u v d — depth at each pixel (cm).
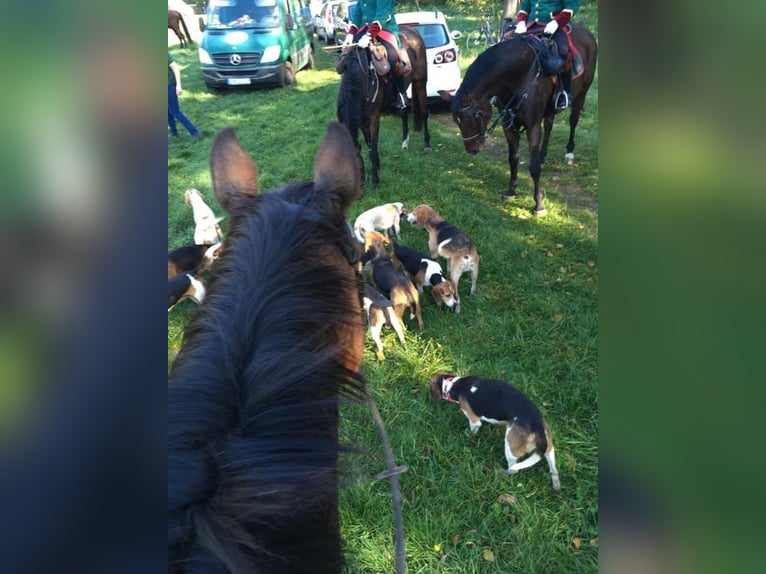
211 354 134
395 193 711
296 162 809
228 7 1337
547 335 449
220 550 101
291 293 149
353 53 670
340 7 1867
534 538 301
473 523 312
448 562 292
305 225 167
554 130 949
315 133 957
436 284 480
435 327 476
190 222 674
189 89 1386
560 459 344
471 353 440
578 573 285
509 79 600
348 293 166
